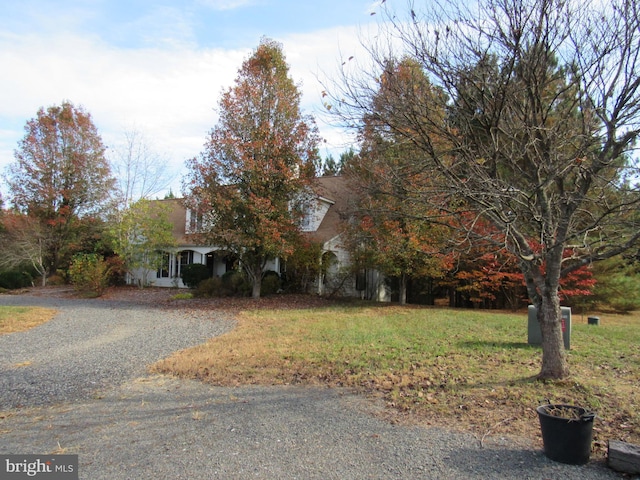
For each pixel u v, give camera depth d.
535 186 5.54
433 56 5.54
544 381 6.26
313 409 5.58
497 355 8.27
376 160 7.40
